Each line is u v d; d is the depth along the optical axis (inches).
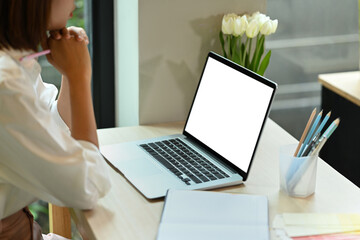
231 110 62.4
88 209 53.5
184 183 57.1
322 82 95.8
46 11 50.8
